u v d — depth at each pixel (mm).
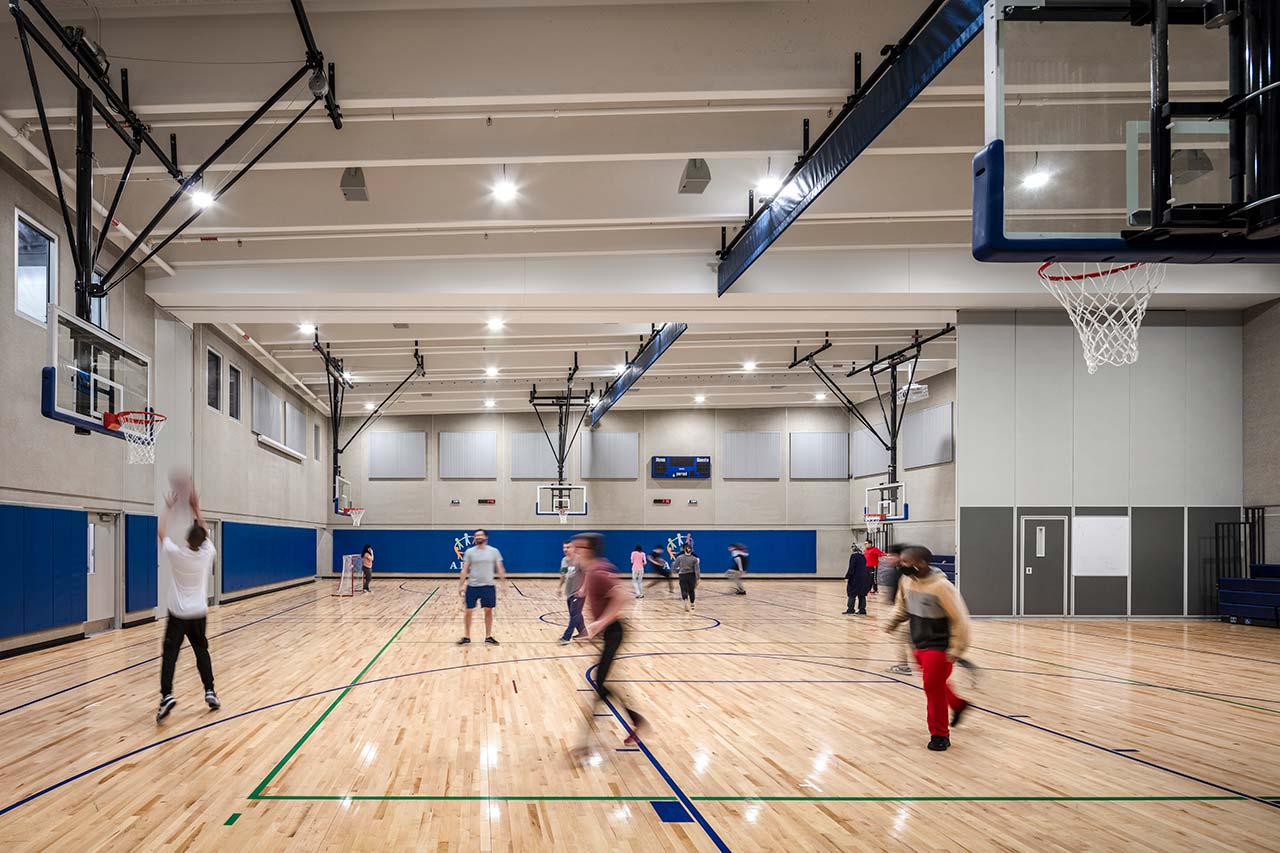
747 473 29844
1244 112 4078
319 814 4430
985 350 15375
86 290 8398
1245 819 4414
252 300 14250
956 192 11906
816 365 21531
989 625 14398
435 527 30078
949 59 6418
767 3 8500
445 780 5062
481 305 14438
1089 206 4402
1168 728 6531
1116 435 15484
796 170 9891
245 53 8555
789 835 4145
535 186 11828
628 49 8523
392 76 8547
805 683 8578
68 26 8422
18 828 4207
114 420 10312
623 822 4324
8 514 10195
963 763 5492
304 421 26688
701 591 24141
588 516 29938
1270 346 15078
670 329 17031
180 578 6766
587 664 9781
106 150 10008
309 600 20141
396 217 11836
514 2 8297
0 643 10156
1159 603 15336
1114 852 3951
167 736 6148
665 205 11820
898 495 22078
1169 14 4336
